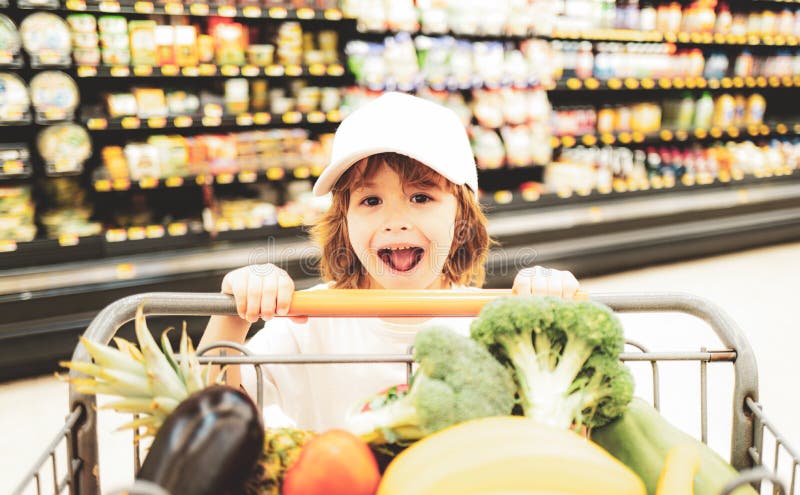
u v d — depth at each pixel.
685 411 2.71
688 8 4.47
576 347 0.84
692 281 4.20
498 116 3.97
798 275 4.35
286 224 3.48
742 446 0.96
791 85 5.07
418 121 1.12
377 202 1.16
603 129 4.37
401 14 3.62
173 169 3.35
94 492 0.91
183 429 0.66
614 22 4.25
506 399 0.78
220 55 3.34
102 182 3.19
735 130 4.80
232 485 0.65
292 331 1.33
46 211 3.17
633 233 4.30
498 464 0.64
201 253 3.25
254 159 3.53
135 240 3.17
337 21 3.75
